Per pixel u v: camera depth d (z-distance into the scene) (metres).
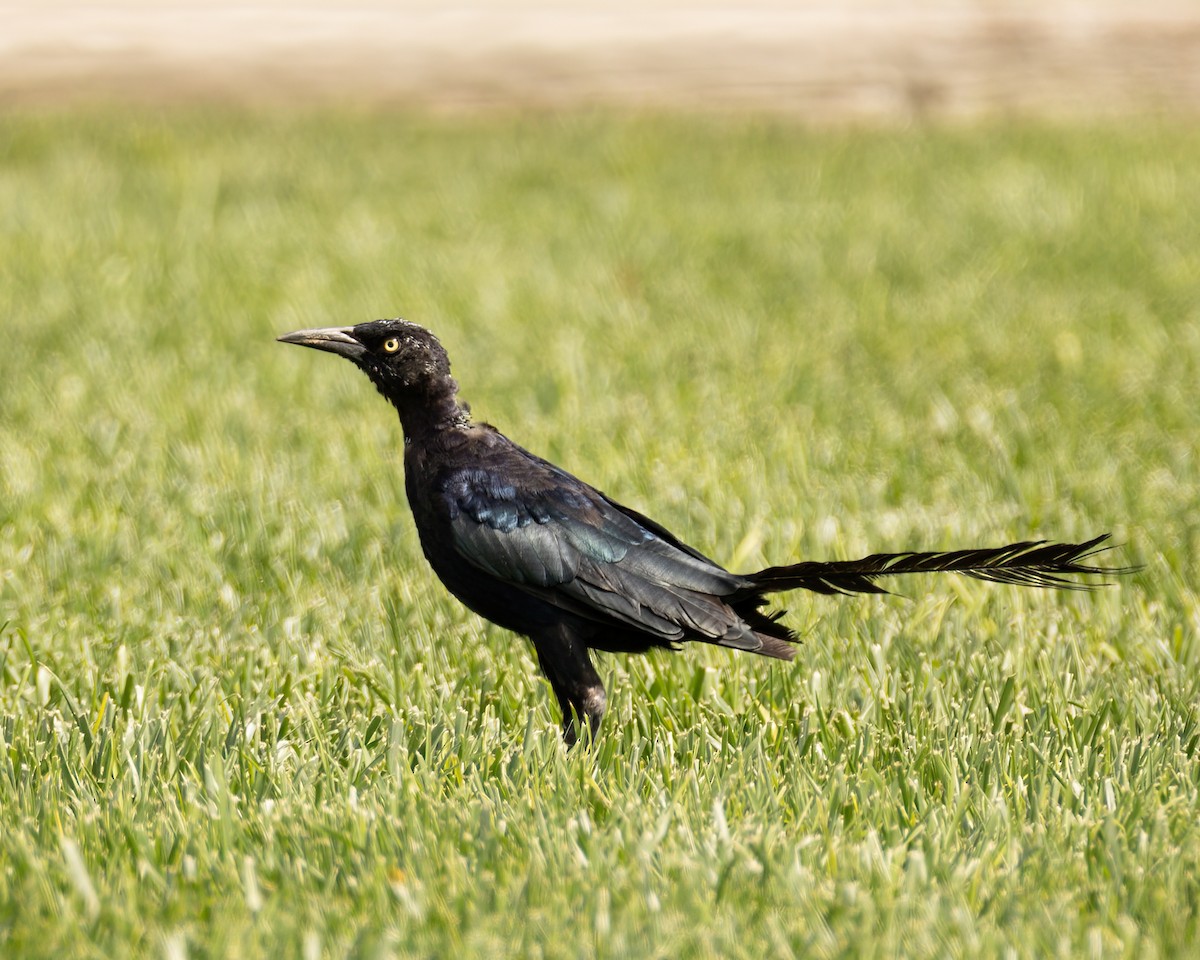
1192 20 32.41
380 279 20.94
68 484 12.77
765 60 32.62
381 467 13.41
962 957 5.79
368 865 6.53
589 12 32.78
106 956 5.80
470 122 31.39
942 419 14.52
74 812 6.99
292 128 30.30
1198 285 19.94
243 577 10.77
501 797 7.21
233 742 7.85
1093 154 27.55
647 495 12.24
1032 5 32.56
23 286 20.58
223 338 18.27
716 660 9.43
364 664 9.12
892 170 27.19
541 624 8.17
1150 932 6.00
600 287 20.47
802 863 6.59
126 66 32.44
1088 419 14.63
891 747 7.85
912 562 7.56
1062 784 7.35
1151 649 9.33
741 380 16.23
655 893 6.31
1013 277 20.66
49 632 9.73
